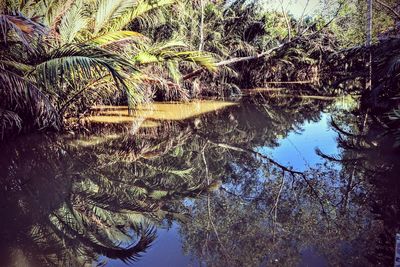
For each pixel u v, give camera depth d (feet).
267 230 8.82
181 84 33.40
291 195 11.31
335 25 51.01
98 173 13.53
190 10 36.24
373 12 31.99
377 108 23.91
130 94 15.71
